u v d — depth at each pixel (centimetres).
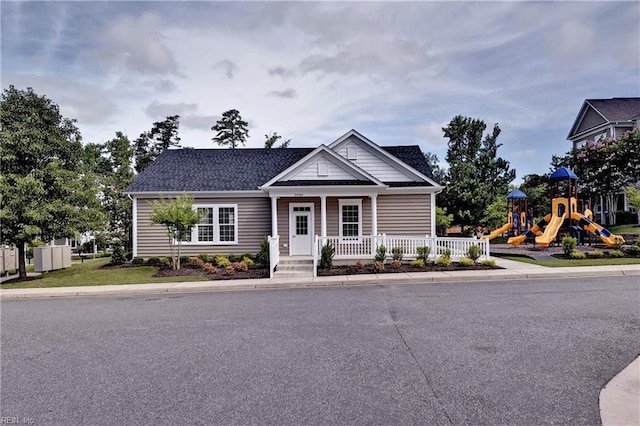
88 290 1145
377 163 1820
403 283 1133
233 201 1784
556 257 1524
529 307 739
